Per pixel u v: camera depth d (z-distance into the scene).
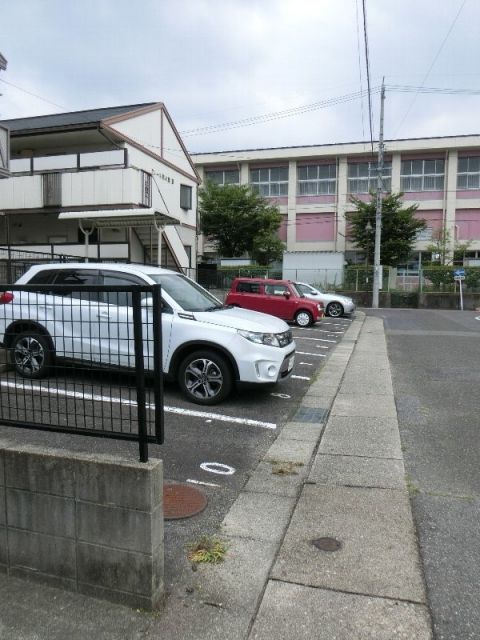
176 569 2.69
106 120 17.56
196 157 40.41
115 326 3.10
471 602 2.46
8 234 17.92
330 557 2.81
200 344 5.81
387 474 4.00
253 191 36.88
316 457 4.36
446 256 35.34
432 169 37.44
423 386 7.35
